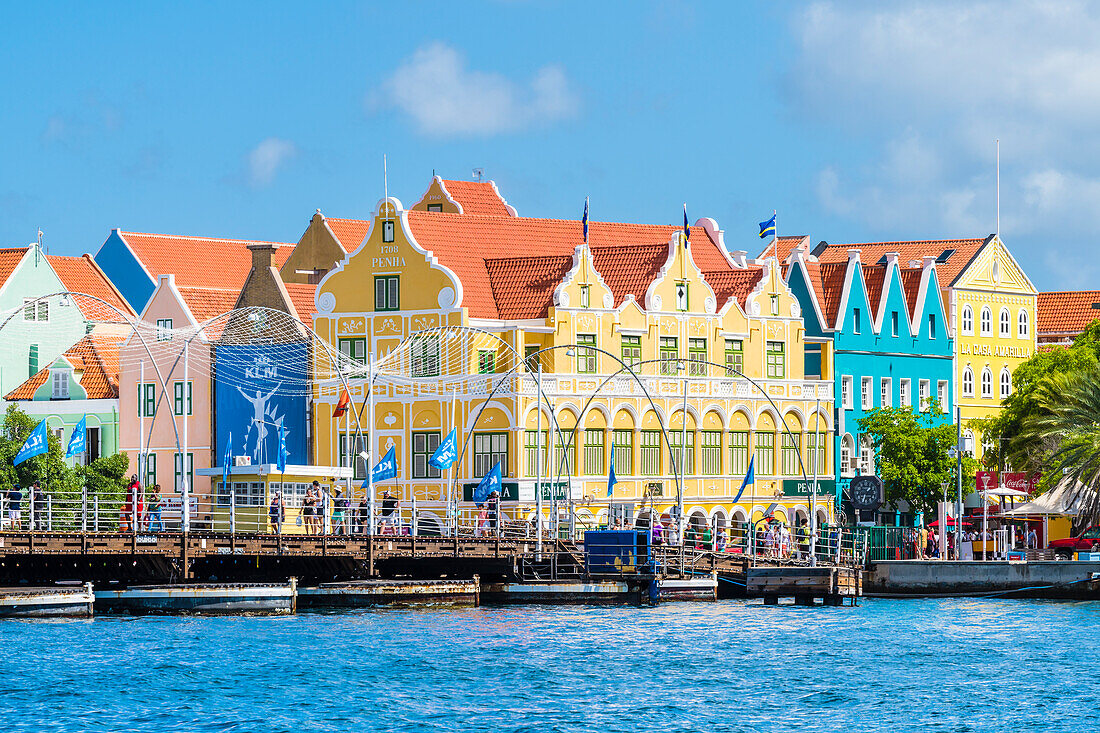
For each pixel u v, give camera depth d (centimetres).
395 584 11081
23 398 14925
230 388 14200
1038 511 13450
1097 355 14775
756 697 8306
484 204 16088
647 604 11600
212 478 13112
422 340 13688
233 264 17138
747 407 14475
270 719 7719
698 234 15738
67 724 7562
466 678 8631
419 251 13750
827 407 14925
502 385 13425
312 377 14062
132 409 14550
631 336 13988
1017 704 8181
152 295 14738
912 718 7900
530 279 13912
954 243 17025
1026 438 14475
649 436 13988
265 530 12594
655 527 12519
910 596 12594
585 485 13588
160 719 7688
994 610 11700
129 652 9069
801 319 14912
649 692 8381
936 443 14712
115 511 10781
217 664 8825
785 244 17550
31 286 15400
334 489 12950
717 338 14412
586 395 13662
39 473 12838
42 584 10481
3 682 8275
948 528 14112
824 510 14712
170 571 10456
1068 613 11519
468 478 13525
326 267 15388
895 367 15675
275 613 10662
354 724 7662
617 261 14425
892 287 15750
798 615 11244
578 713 7925
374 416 13825
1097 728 7725
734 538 13112
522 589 11488
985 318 16525
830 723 7800
